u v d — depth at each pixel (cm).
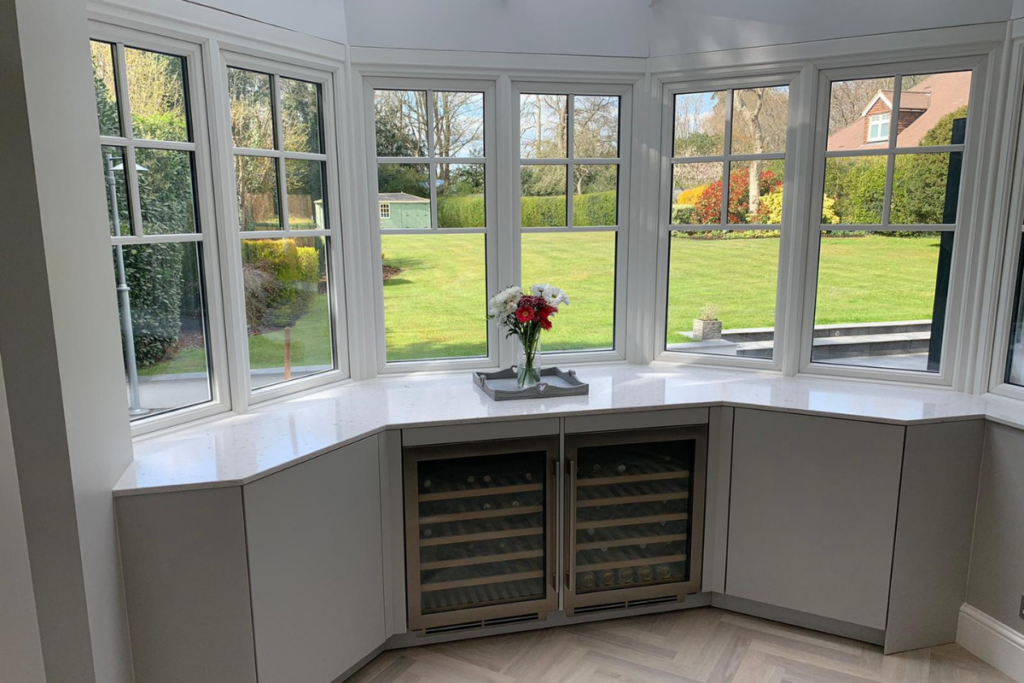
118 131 218
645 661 253
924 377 285
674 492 274
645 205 318
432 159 302
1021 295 259
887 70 274
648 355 331
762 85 293
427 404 266
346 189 287
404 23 283
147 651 196
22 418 154
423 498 251
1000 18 252
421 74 289
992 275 262
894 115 277
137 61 220
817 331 304
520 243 317
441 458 248
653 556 281
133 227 224
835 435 250
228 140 246
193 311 245
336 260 292
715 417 268
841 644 262
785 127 293
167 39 224
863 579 254
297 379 284
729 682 241
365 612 242
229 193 247
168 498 189
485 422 248
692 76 301
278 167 267
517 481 261
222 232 245
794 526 262
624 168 319
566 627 276
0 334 151
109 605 180
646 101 310
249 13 244
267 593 205
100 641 173
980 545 251
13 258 148
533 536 269
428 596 264
